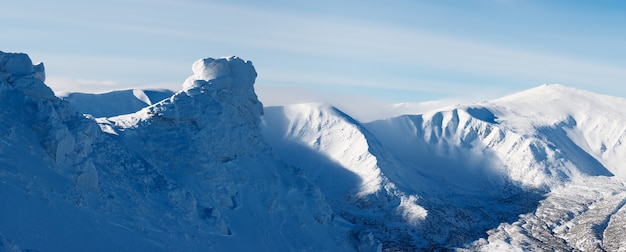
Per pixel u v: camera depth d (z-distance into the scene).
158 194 103.94
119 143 111.00
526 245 170.25
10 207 75.62
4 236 69.31
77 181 88.69
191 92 131.88
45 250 73.88
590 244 167.88
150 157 115.56
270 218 123.69
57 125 90.06
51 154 87.94
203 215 108.81
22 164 83.00
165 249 90.00
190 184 114.75
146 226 92.88
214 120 130.75
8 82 95.25
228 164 128.38
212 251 99.75
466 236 178.75
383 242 166.62
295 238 123.12
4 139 84.38
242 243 109.62
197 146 122.31
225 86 141.25
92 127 100.69
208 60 143.88
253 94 150.38
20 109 90.44
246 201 122.81
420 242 170.75
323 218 134.00
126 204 94.88
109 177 98.06
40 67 103.25
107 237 83.88
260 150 142.12
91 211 86.94
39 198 80.38
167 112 123.75
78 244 78.81
